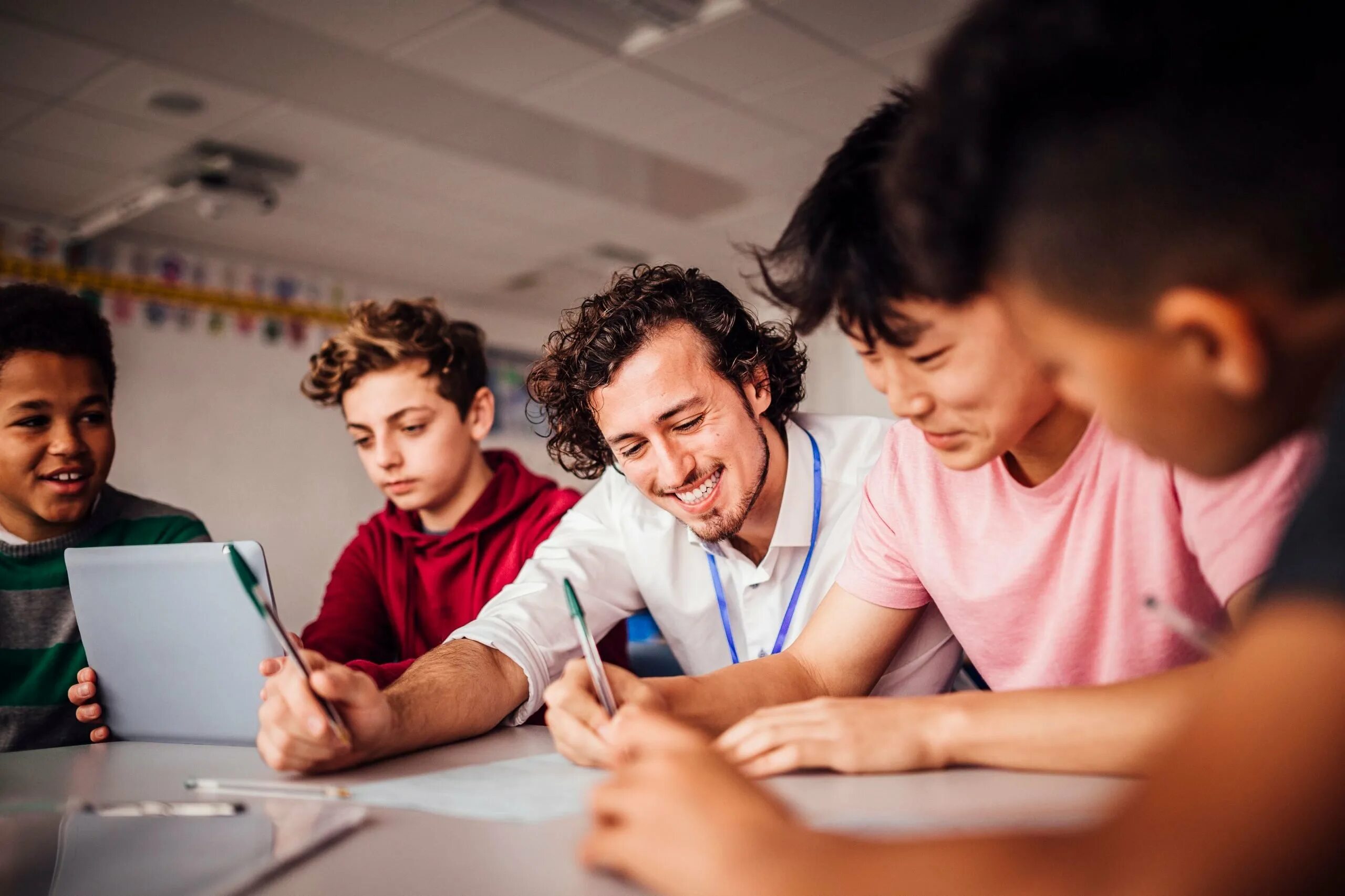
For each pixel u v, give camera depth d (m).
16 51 3.30
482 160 4.44
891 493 1.15
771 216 5.32
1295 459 0.76
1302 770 0.31
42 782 0.94
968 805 0.69
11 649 1.59
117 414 5.32
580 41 3.45
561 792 0.80
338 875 0.62
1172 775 0.34
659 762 0.49
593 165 4.55
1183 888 0.32
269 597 1.05
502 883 0.59
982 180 0.44
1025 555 1.04
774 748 0.83
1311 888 0.31
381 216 5.18
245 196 4.43
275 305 5.99
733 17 3.35
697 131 4.21
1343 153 0.37
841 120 4.15
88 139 4.03
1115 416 0.46
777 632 1.51
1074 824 0.63
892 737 0.81
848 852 0.40
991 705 0.82
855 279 0.73
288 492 6.01
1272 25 0.38
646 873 0.45
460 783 0.85
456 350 1.88
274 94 3.70
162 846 0.69
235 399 5.79
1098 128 0.40
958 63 0.45
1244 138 0.38
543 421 1.54
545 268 6.26
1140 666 1.00
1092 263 0.41
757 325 1.41
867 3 3.28
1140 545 0.97
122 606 1.13
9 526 1.64
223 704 1.12
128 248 5.37
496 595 1.61
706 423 1.33
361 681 0.93
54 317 1.57
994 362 0.73
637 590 1.59
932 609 1.33
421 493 1.86
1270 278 0.38
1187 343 0.41
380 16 3.20
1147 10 0.39
